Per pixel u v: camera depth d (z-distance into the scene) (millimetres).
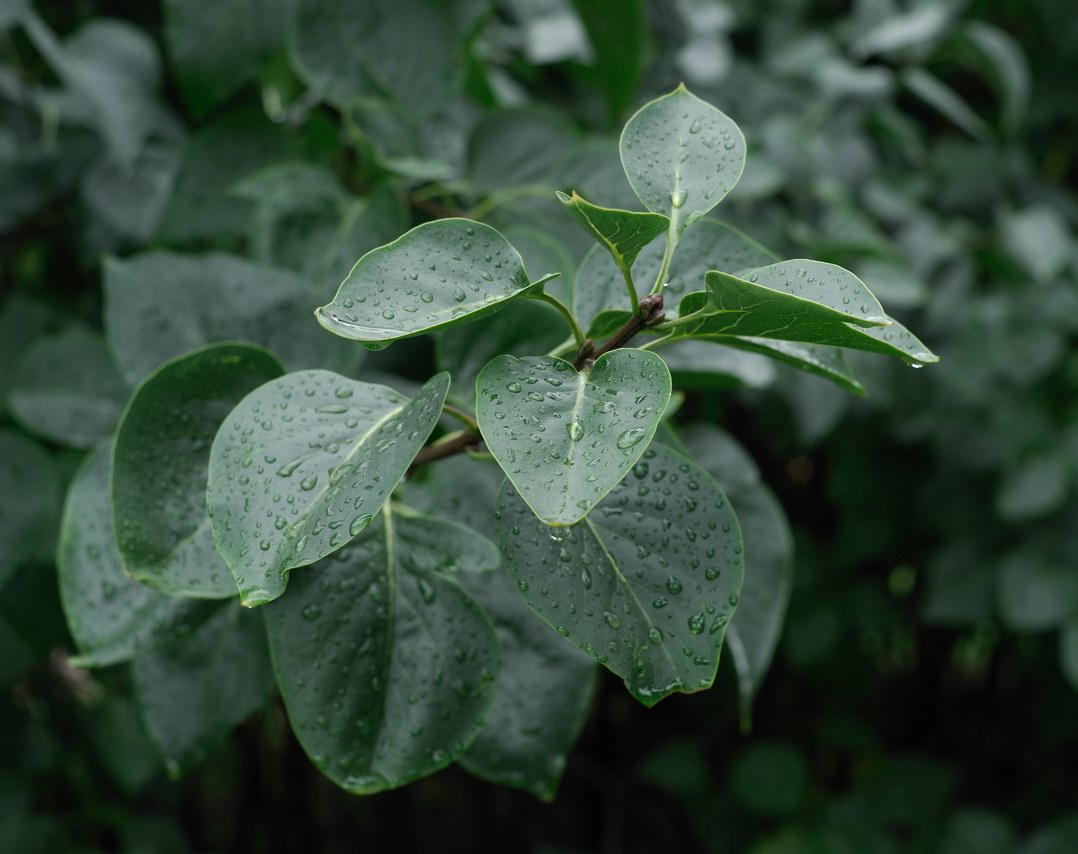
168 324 610
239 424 521
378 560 554
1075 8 1269
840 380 551
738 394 1111
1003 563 1185
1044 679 1442
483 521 592
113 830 1218
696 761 1393
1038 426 1170
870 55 1238
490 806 1568
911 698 1615
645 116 547
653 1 931
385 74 709
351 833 1475
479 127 720
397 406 532
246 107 716
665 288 567
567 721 581
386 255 505
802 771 1327
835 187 1085
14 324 801
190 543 548
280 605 544
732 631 637
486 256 514
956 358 1143
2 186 828
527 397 496
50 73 901
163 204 721
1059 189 1293
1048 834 1268
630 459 478
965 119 1182
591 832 1585
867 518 1292
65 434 687
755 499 662
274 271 619
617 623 516
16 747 1019
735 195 946
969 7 1274
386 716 544
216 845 1396
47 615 728
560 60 959
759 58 1307
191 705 597
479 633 553
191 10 712
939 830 1370
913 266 1127
